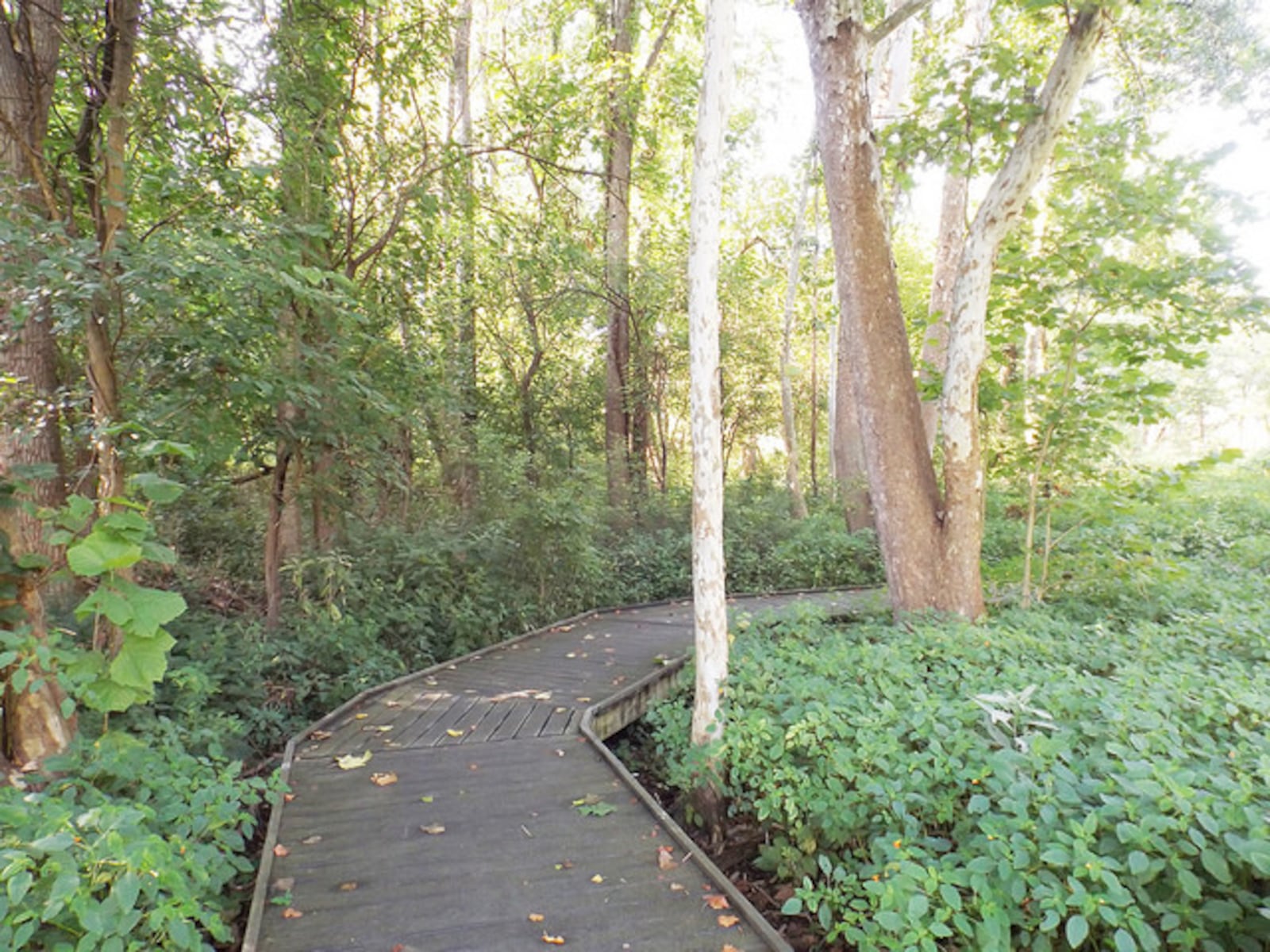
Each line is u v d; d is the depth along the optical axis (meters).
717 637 3.97
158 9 4.77
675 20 12.52
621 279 11.45
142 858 1.87
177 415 4.59
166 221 4.26
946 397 5.88
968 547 5.73
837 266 6.02
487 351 12.57
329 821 3.46
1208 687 3.26
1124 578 6.11
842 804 3.02
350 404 5.75
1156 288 5.47
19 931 1.63
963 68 5.84
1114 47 6.85
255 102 5.57
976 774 2.64
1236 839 2.01
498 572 7.82
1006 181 5.57
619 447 12.07
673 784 4.36
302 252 5.22
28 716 2.68
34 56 4.05
